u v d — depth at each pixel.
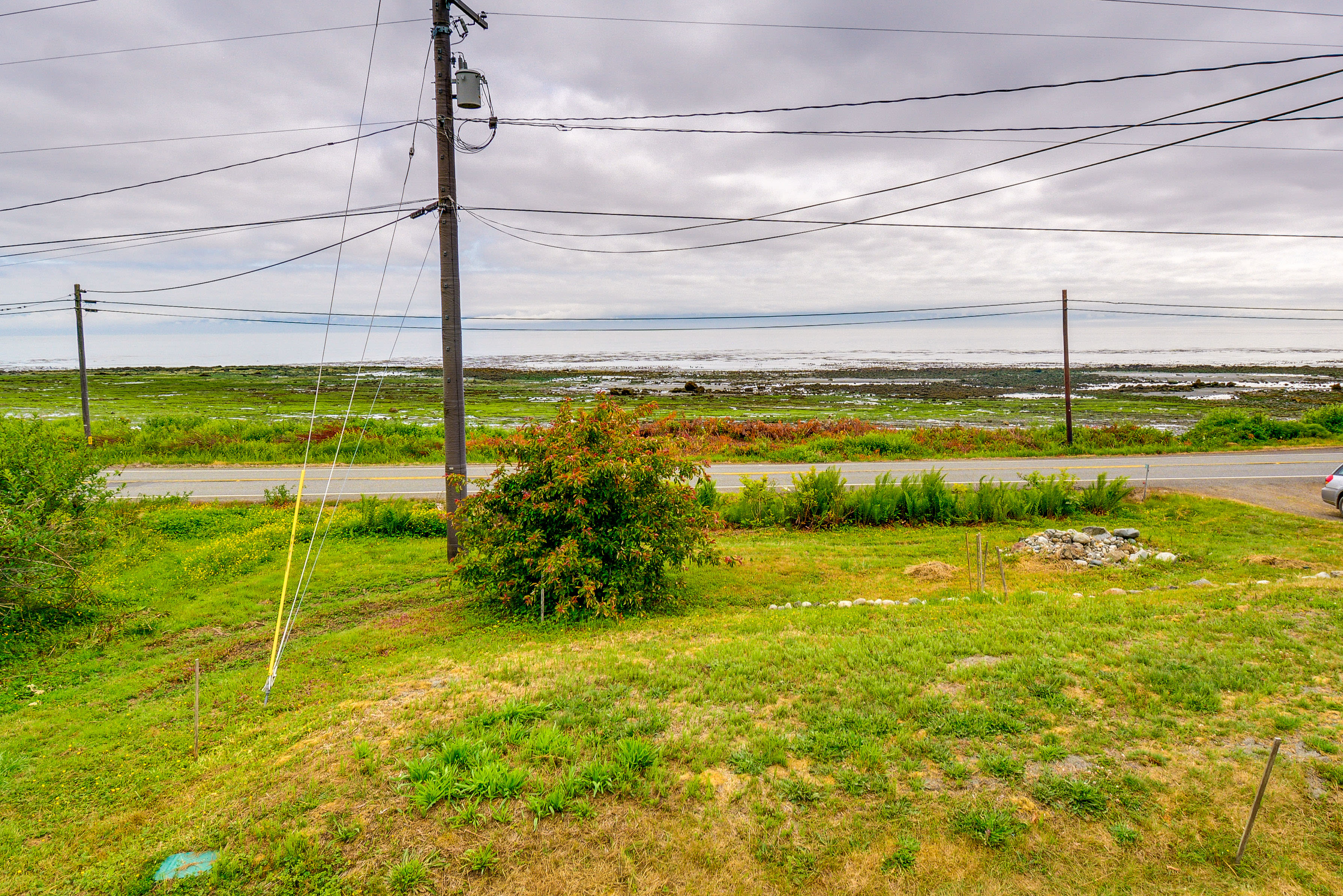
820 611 11.20
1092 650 8.39
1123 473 26.78
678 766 6.18
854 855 5.23
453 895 4.93
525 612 11.98
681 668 8.36
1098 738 6.49
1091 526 18.34
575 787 5.81
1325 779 5.85
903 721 6.88
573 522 12.04
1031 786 5.88
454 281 14.72
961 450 32.91
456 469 14.97
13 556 11.28
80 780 7.00
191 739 7.74
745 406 69.44
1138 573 14.35
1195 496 22.28
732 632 10.08
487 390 95.88
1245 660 7.97
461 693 7.83
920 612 10.66
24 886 5.41
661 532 12.22
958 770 6.05
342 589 14.18
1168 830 5.40
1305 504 21.62
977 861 5.18
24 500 12.54
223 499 22.34
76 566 12.38
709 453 32.09
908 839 5.34
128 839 5.92
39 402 75.69
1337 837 5.28
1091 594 12.18
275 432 37.09
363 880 5.06
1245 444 33.69
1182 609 9.97
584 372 139.12
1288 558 15.16
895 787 5.88
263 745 7.22
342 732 7.13
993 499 20.55
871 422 53.06
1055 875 5.07
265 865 5.28
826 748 6.41
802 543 18.05
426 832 5.45
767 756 6.29
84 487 13.91
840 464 30.39
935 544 17.77
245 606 13.00
